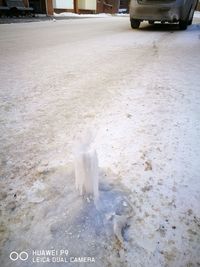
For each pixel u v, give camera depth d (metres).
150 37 6.22
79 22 11.98
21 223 0.88
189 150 1.35
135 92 2.23
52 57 3.80
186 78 2.67
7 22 10.30
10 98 2.07
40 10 17.44
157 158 1.28
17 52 4.16
